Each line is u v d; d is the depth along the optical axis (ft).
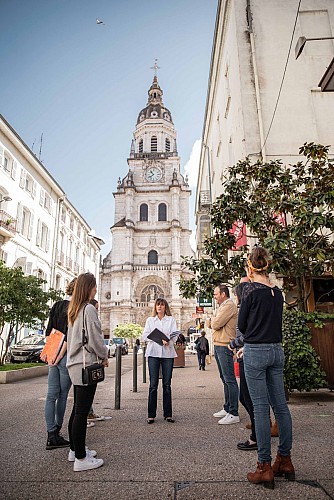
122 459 11.27
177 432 14.48
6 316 42.32
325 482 9.23
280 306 10.44
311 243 22.82
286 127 36.65
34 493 8.86
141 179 174.70
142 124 188.96
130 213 165.78
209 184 71.51
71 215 107.86
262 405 9.52
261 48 38.88
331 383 20.89
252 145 36.14
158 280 159.53
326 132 36.83
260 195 25.17
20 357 56.75
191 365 55.16
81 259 118.52
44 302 45.75
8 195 69.67
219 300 17.56
